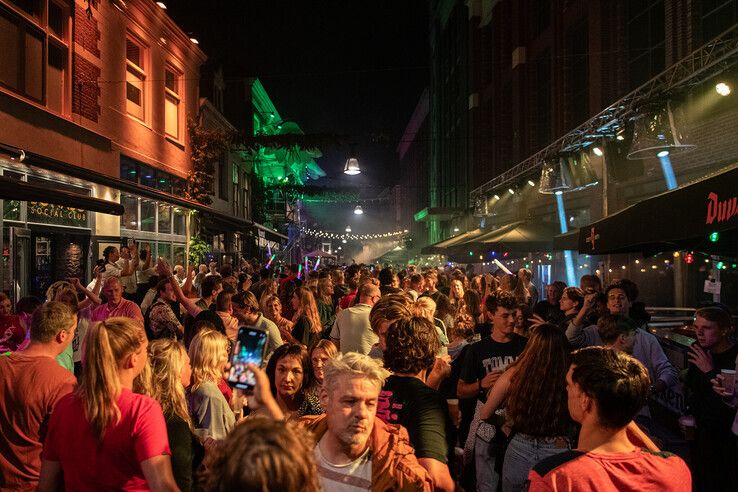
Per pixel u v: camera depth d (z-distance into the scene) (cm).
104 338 273
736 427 380
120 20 1476
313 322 771
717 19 1224
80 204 922
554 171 1619
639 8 1608
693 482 460
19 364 357
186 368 343
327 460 251
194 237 2036
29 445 350
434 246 2308
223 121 2411
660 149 1113
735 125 1124
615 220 566
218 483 142
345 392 238
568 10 2064
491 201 2559
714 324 450
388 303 470
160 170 1752
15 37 1063
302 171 4588
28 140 1079
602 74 1733
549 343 348
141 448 263
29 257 1098
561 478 215
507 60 2780
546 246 1723
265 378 199
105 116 1393
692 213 414
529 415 344
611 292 636
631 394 222
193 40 1955
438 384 426
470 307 808
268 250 3734
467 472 421
